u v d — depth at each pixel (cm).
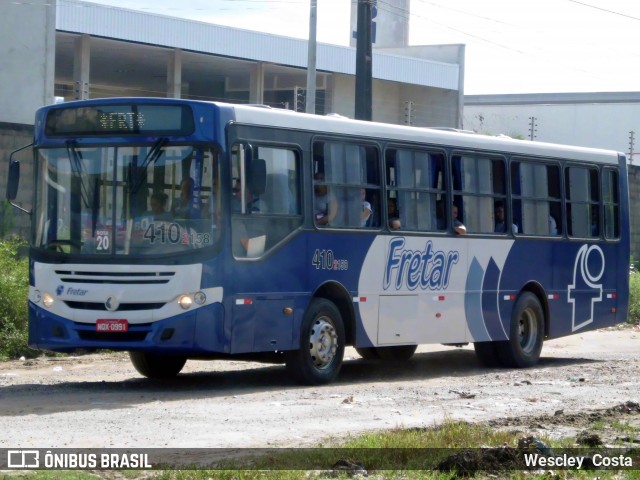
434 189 1884
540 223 2117
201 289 1495
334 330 1694
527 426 1275
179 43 4222
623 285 2322
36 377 1752
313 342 1658
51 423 1217
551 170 2152
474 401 1511
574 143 6166
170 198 1510
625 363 2188
